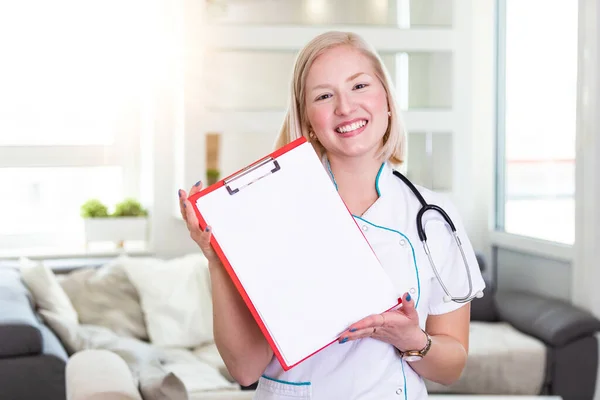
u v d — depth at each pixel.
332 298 1.32
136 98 5.11
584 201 4.06
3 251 4.86
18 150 4.94
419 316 1.42
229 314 1.39
